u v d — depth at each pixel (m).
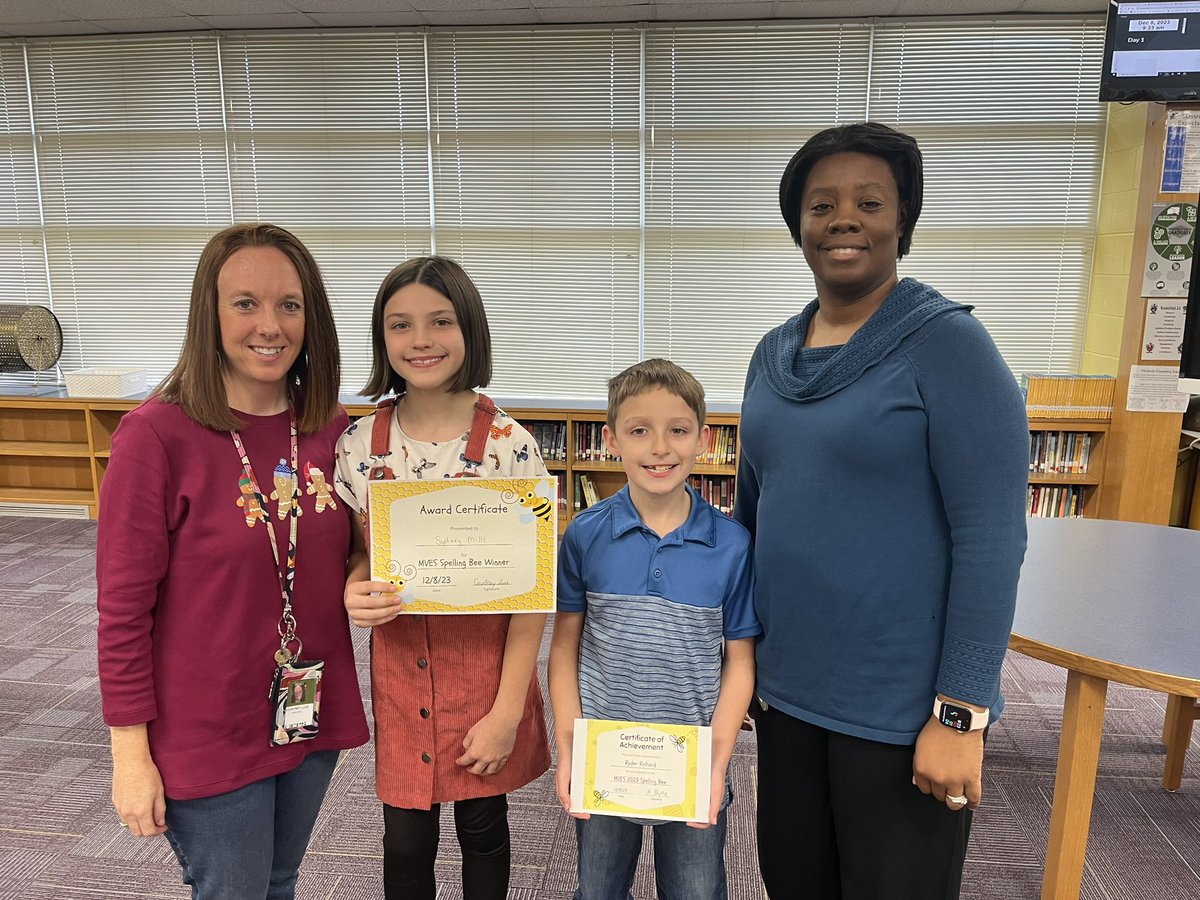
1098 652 1.38
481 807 1.33
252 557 1.11
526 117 4.51
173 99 4.67
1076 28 4.10
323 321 1.18
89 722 2.53
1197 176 3.41
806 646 1.14
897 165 1.02
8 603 3.47
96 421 4.59
